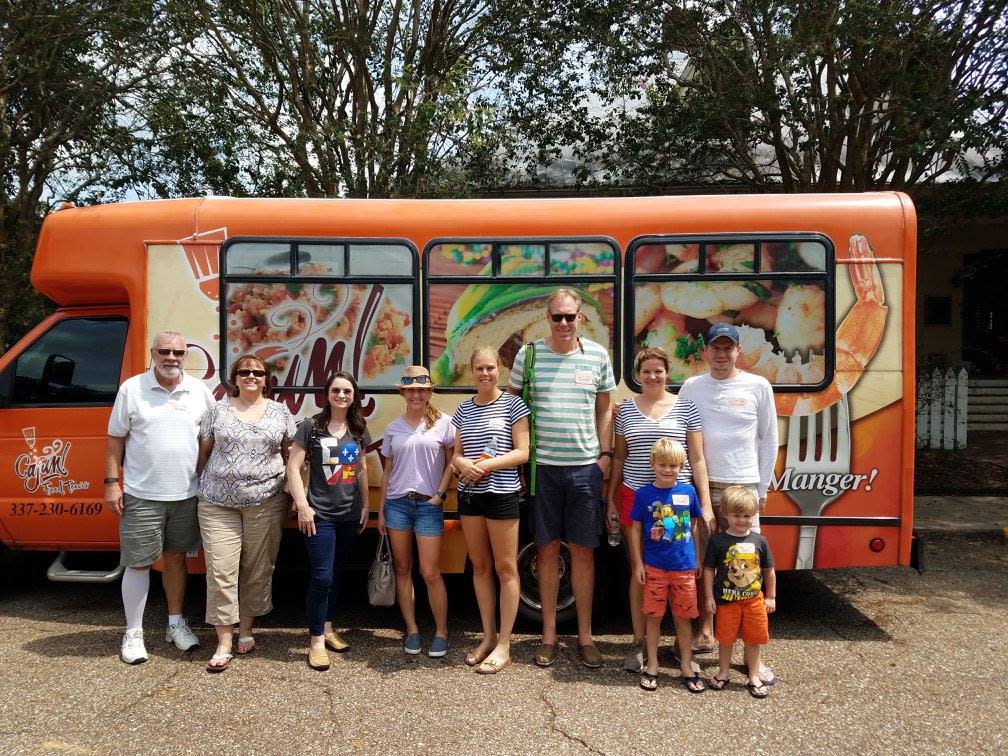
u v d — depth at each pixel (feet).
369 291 14.67
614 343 14.49
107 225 14.89
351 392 13.07
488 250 14.58
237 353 14.69
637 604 12.92
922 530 21.80
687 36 26.50
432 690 12.14
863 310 14.16
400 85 26.40
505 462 12.32
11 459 15.44
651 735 10.75
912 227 14.11
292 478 12.95
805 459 14.20
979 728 10.94
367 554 15.25
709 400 12.90
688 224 14.37
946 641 14.24
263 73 28.55
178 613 13.85
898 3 22.74
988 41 23.82
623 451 13.25
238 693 12.01
